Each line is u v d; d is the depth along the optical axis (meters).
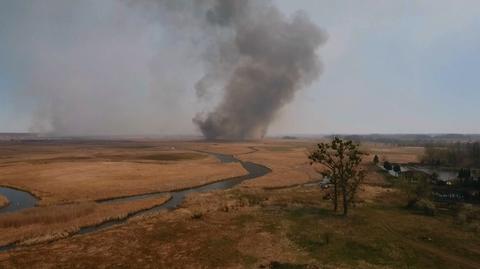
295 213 52.50
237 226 45.88
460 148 130.50
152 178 86.69
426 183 68.38
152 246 38.44
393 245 38.72
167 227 45.31
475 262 34.28
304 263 33.84
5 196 68.25
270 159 140.25
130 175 90.50
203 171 101.12
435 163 122.56
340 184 54.88
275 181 85.00
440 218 49.97
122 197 67.88
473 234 42.62
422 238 41.12
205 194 67.81
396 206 57.44
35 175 90.12
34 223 47.81
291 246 38.62
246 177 94.81
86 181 80.94
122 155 156.88
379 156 155.25
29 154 164.12
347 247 38.31
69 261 34.06
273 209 55.25
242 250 37.44
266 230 44.19
